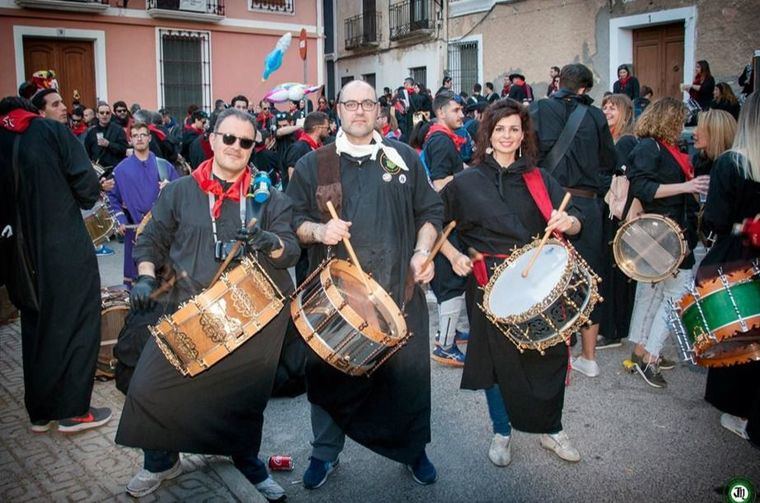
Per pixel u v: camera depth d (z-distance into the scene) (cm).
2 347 563
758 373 383
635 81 1338
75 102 1502
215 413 305
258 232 296
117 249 1081
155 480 330
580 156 477
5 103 384
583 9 1576
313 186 346
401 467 383
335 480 371
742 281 343
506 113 353
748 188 362
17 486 342
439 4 2005
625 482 358
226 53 2081
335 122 1398
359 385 338
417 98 1688
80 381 394
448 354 530
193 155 948
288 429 429
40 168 379
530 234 358
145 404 299
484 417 442
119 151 1063
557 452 384
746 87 1105
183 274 306
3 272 389
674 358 542
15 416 429
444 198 370
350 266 326
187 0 1970
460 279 521
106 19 1889
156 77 1980
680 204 482
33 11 1800
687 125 1152
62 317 386
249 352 307
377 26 2317
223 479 341
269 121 1255
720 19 1305
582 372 509
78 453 378
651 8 1428
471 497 349
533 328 319
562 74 494
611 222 536
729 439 404
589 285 323
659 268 433
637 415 438
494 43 1833
